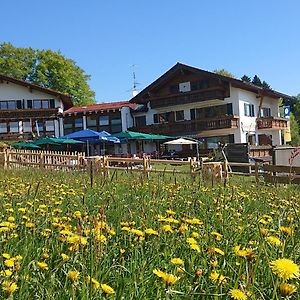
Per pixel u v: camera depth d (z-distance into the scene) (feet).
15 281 6.07
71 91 190.19
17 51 188.44
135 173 33.47
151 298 6.17
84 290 5.68
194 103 125.39
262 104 132.87
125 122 134.72
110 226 10.17
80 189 20.93
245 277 6.28
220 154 67.10
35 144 92.94
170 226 9.17
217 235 8.59
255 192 21.84
